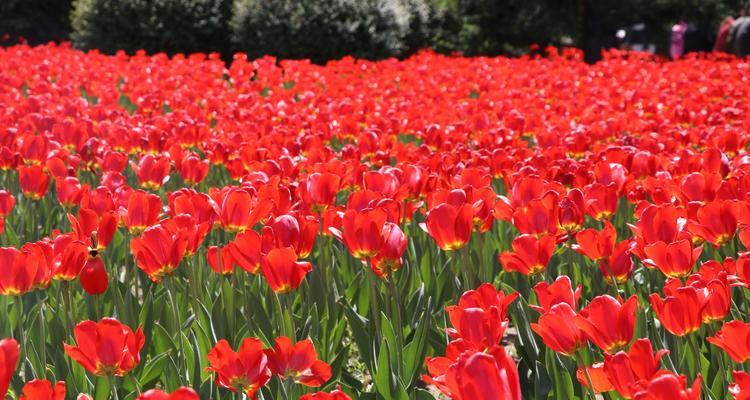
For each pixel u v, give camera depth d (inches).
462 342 104.0
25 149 255.4
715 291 124.4
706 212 154.4
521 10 1063.0
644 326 151.7
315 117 368.2
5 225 228.1
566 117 380.5
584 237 149.0
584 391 142.3
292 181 224.7
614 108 415.5
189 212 170.1
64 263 140.8
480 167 225.5
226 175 291.6
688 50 983.0
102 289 142.3
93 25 864.9
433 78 551.8
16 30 1387.8
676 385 83.7
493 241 226.8
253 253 142.7
